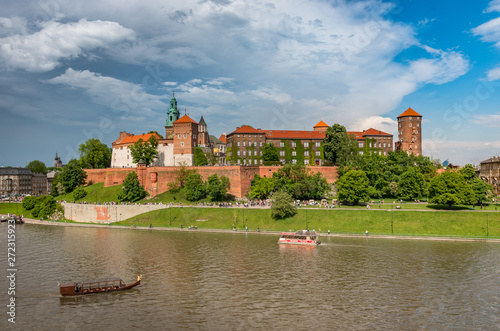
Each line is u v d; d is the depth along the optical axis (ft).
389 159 541.75
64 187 586.86
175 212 436.76
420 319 180.24
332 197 473.67
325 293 213.05
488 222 349.61
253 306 196.03
